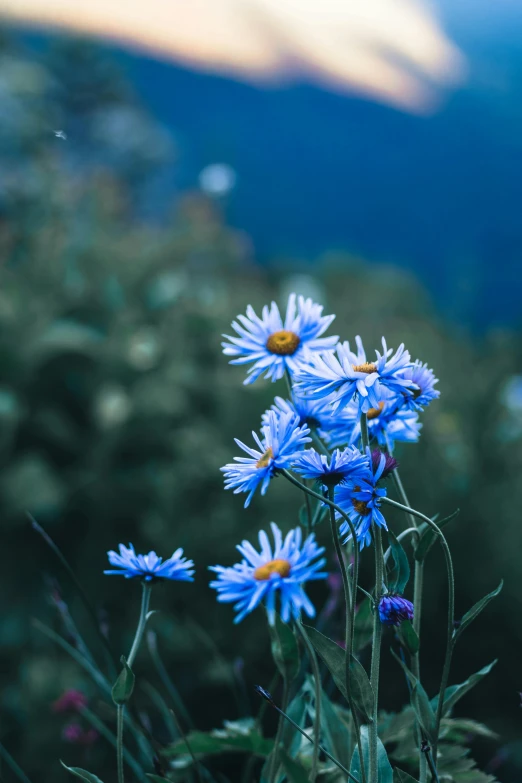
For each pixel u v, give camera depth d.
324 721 0.45
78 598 1.31
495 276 3.41
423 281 4.34
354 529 0.37
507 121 6.11
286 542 0.40
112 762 0.91
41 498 1.41
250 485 0.36
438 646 1.17
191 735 0.48
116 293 1.74
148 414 1.50
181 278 1.92
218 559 1.24
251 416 1.43
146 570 0.38
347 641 0.36
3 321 1.61
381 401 0.40
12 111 2.16
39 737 0.99
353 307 2.20
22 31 4.00
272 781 0.41
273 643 0.41
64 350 1.59
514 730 1.09
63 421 1.56
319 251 6.09
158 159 3.98
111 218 2.40
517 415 1.30
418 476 1.19
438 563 1.17
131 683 0.38
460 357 1.77
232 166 2.93
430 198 6.37
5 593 1.32
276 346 0.42
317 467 0.36
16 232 1.91
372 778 0.36
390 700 1.11
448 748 0.46
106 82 4.12
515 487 1.24
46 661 1.12
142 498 1.44
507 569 1.16
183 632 1.17
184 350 1.70
